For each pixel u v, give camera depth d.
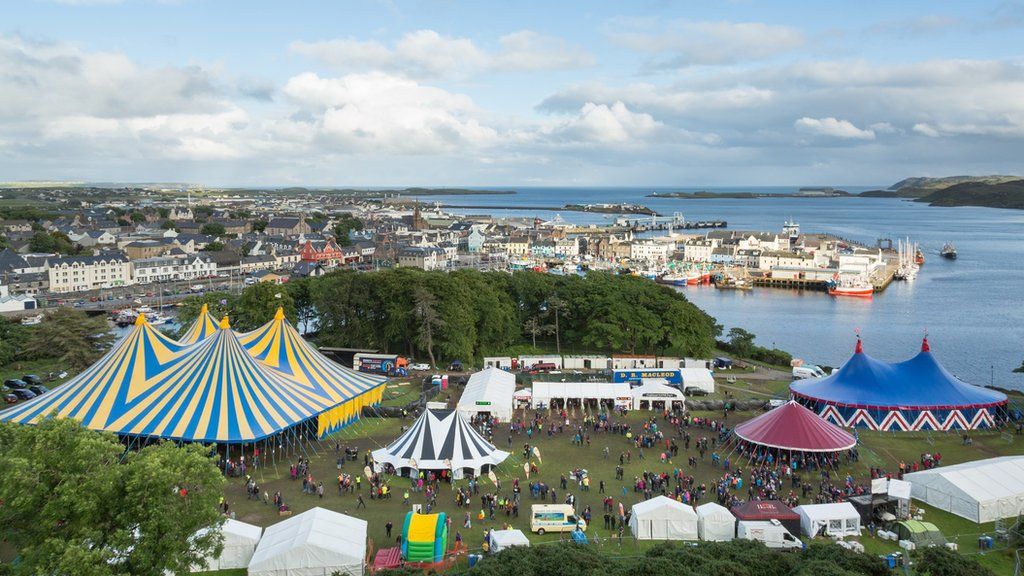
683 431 92.00
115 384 80.94
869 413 94.25
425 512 66.75
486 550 58.22
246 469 77.50
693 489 71.12
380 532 62.78
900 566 55.50
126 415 78.12
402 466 75.25
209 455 77.31
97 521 43.34
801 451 79.38
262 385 84.56
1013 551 59.34
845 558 48.81
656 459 82.19
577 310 146.62
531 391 105.31
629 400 102.69
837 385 99.06
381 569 52.47
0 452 46.22
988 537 60.81
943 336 188.38
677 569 45.03
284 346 97.44
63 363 127.44
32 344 126.19
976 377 150.00
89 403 79.12
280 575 53.16
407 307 131.62
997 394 98.19
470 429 78.62
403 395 109.62
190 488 46.06
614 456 83.19
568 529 63.19
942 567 47.84
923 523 61.88
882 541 62.03
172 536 43.56
